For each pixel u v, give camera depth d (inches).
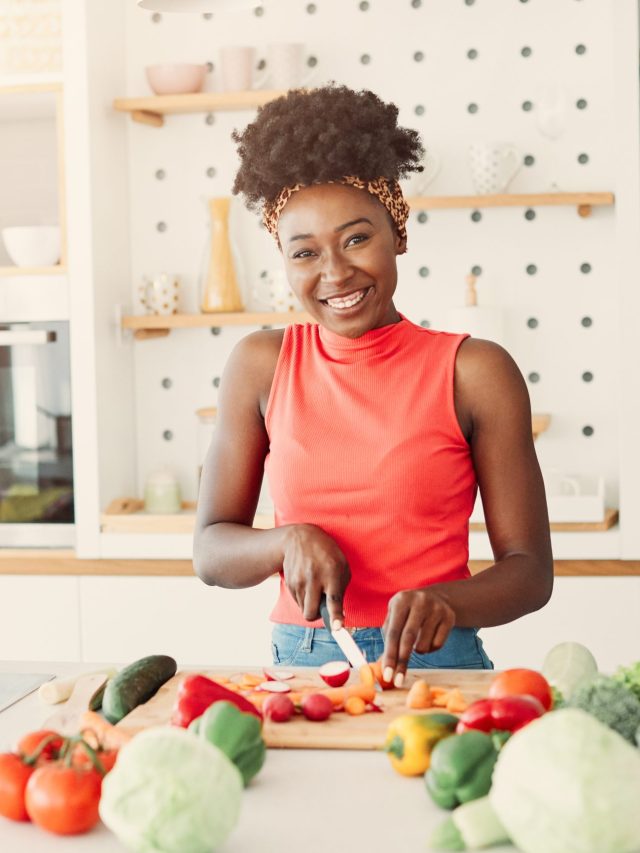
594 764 30.4
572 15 112.9
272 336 60.0
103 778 35.5
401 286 116.9
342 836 34.3
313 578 50.8
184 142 120.4
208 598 108.3
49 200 121.9
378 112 54.8
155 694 48.0
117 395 116.7
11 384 112.0
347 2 116.3
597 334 114.3
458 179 115.7
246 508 60.3
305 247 53.9
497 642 103.9
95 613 109.8
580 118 113.3
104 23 114.1
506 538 55.0
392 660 47.0
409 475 54.1
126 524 109.3
